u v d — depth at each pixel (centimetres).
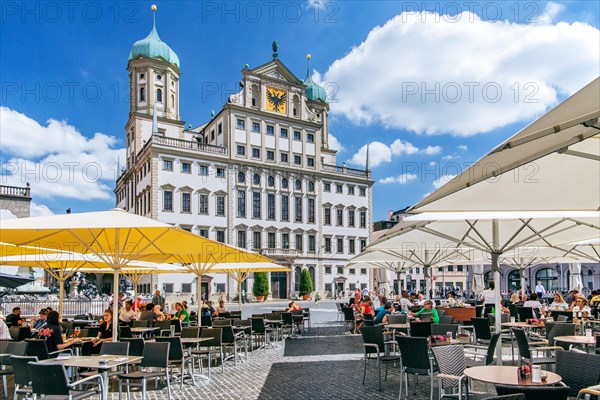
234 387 1092
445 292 6494
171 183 6012
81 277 4853
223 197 6400
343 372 1247
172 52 7406
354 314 2269
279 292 6800
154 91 7138
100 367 770
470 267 7838
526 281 6862
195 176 6203
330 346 1786
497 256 1041
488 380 603
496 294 1033
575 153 502
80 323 1788
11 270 3412
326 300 6938
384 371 1248
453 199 676
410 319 1627
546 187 663
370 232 7738
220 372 1291
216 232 6281
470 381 875
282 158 7000
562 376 683
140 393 1044
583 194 689
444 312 1892
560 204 730
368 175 7825
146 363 950
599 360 647
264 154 6800
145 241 1178
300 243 7012
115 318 1068
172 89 7388
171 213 5981
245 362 1450
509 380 602
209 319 1903
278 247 6781
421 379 1128
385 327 1434
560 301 1928
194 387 1100
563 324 1114
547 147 471
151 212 5856
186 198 6116
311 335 2177
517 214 838
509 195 683
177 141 6150
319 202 7238
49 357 995
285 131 7075
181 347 1080
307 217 7106
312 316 3522
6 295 3378
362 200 7725
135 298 2464
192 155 6197
